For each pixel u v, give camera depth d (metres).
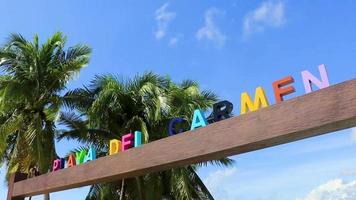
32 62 18.36
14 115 18.44
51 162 17.81
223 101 5.33
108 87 18.56
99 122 18.86
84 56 18.88
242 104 4.94
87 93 19.38
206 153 5.01
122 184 19.28
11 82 17.22
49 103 18.52
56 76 18.27
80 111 19.44
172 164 5.50
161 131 18.69
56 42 18.55
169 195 20.38
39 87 18.27
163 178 20.27
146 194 19.22
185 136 5.31
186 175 18.95
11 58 18.39
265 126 4.52
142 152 5.82
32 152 17.05
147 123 19.14
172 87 19.39
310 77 4.39
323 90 4.15
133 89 19.38
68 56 18.97
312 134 4.35
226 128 4.88
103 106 18.62
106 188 20.22
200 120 5.41
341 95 4.01
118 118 19.42
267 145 4.71
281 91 4.59
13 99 17.47
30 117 18.30
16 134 19.77
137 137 6.38
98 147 19.41
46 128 18.64
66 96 18.84
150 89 18.61
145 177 19.45
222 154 5.03
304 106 4.26
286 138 4.47
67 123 19.20
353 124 4.08
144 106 19.09
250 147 4.77
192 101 18.55
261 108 4.61
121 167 6.08
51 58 18.73
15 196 8.52
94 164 6.61
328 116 4.06
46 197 17.28
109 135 19.34
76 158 7.72
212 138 4.99
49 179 7.57
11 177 8.97
